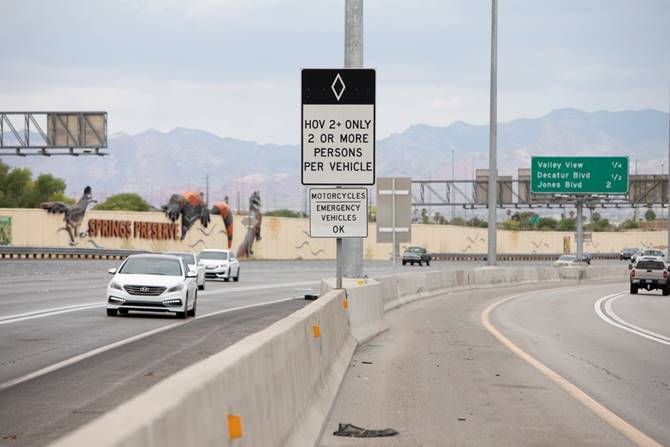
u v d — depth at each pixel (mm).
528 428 17359
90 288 64500
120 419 6453
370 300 36469
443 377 24203
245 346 11375
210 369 9164
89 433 5941
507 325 42875
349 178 29062
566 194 131000
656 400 21031
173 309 41781
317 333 18625
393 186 51875
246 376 10477
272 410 12062
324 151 29016
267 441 11367
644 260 83125
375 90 28969
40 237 121875
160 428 6789
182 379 8336
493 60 80438
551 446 15773
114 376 23250
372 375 24359
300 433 14023
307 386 16297
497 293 75875
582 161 129750
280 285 80312
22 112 98625
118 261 113438
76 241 125562
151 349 29375
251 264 132250
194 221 144375
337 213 29266
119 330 35719
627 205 160625
